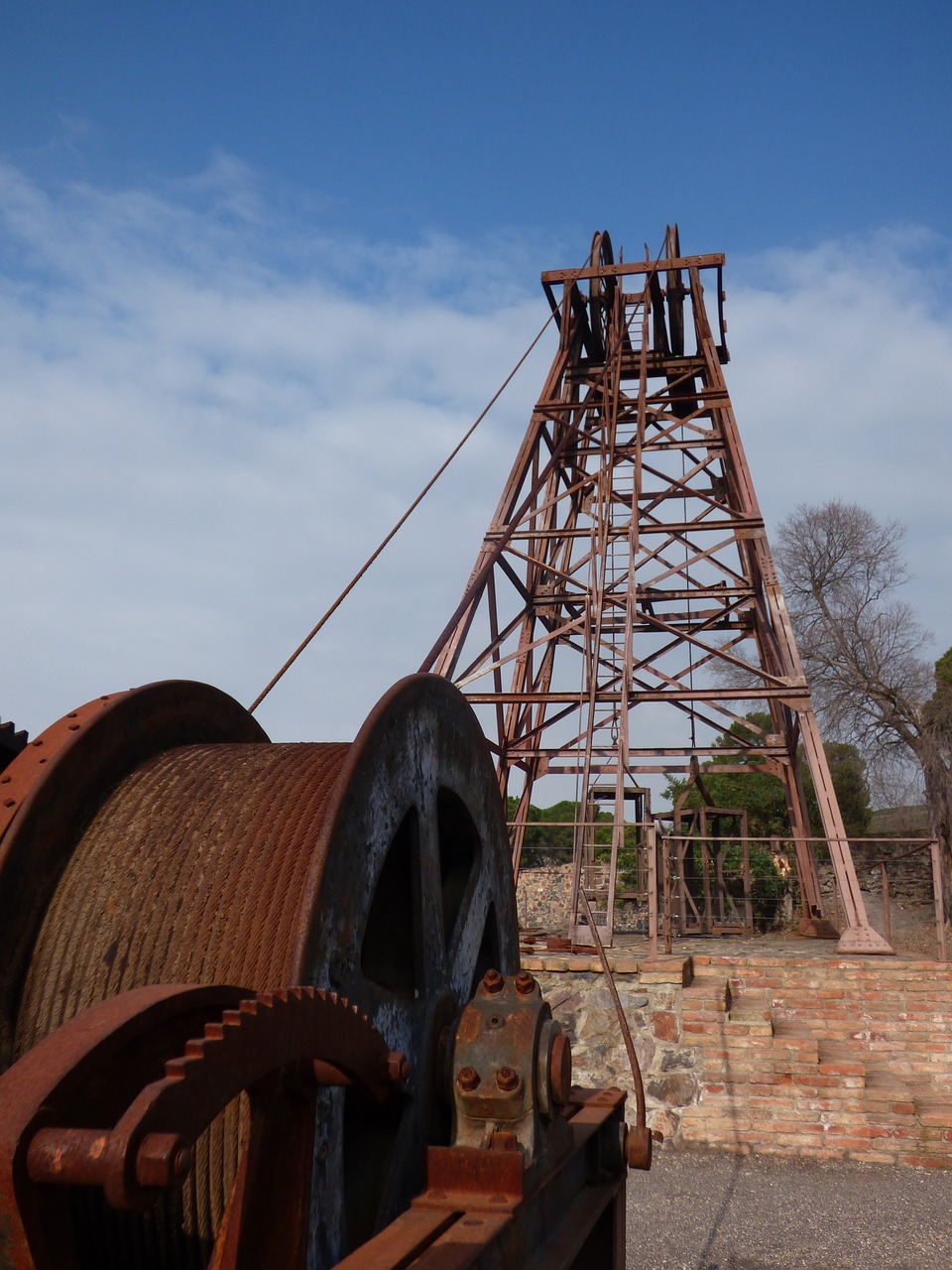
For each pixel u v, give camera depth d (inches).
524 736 639.1
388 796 128.6
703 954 420.8
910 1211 297.4
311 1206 104.7
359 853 120.2
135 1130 68.5
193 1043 76.3
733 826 1015.0
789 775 680.4
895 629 1254.3
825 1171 339.0
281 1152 100.2
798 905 920.3
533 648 606.9
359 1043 101.0
